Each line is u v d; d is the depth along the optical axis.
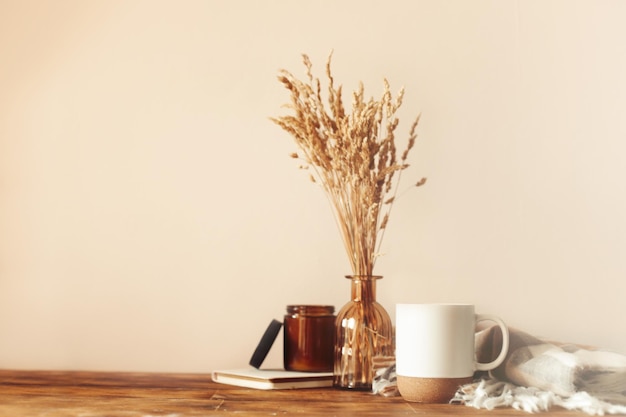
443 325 1.33
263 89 2.00
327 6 2.00
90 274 2.00
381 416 1.18
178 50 2.03
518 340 1.49
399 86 1.97
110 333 1.98
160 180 2.00
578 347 1.55
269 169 1.98
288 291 1.95
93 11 2.05
